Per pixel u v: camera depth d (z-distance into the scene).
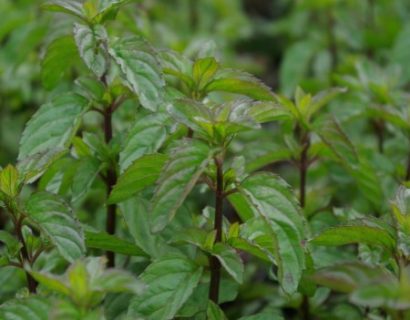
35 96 1.02
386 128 0.92
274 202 0.63
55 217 0.64
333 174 0.83
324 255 0.75
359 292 0.56
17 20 0.98
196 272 0.65
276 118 0.70
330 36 1.10
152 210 0.61
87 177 0.69
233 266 0.64
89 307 0.59
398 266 0.64
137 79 0.67
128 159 0.67
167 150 0.68
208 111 0.63
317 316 0.77
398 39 1.04
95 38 0.68
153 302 0.64
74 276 0.58
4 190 0.64
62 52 0.70
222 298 0.71
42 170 0.65
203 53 0.72
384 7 1.20
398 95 0.87
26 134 0.69
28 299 0.61
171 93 0.69
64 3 0.68
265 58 1.43
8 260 0.65
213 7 1.29
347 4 1.17
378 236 0.64
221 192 0.64
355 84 0.88
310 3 1.10
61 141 0.69
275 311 0.73
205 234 0.66
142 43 0.68
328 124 0.74
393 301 0.56
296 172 0.97
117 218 0.79
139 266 0.71
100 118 0.82
